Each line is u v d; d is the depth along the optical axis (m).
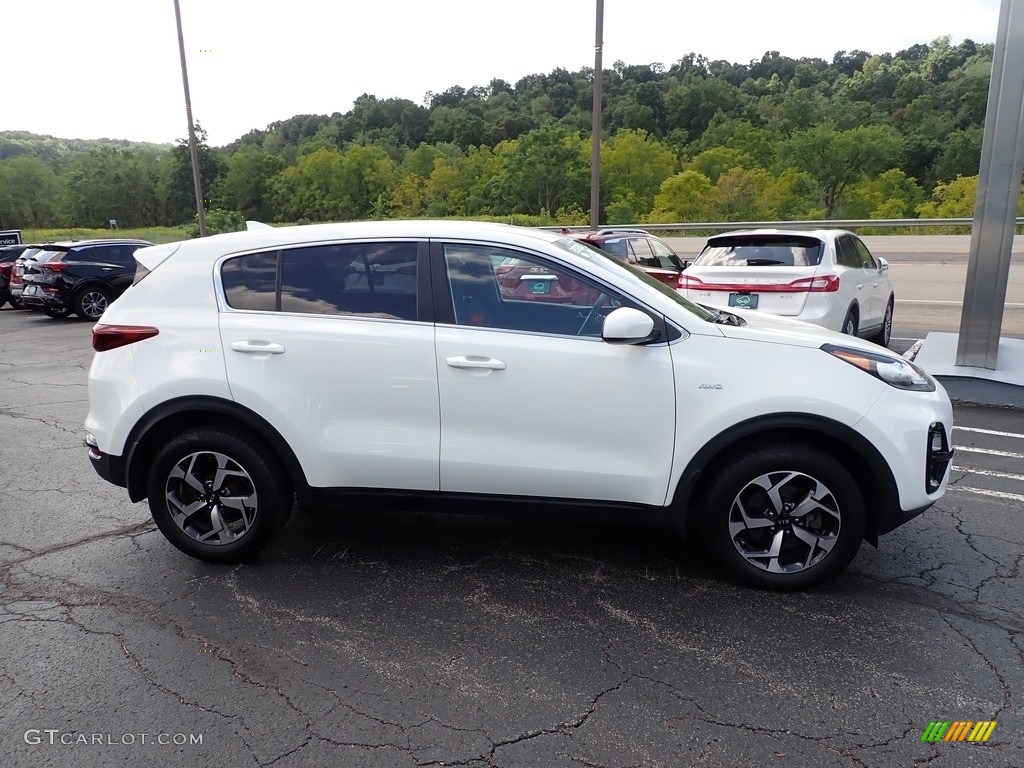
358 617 3.30
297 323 3.58
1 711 2.67
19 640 3.13
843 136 80.62
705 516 3.46
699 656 2.97
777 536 3.40
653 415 3.34
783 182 71.06
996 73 6.62
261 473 3.66
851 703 2.67
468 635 3.15
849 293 7.75
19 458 5.78
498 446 3.47
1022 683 2.77
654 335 3.37
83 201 116.00
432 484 3.56
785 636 3.11
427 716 2.62
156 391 3.60
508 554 3.95
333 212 115.50
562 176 88.62
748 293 7.62
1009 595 3.45
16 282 15.73
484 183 101.19
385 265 3.60
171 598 3.49
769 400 3.25
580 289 3.46
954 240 22.67
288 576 3.71
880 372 3.34
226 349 3.59
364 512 4.55
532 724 2.57
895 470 3.26
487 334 3.45
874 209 73.31
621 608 3.36
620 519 3.50
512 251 3.51
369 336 3.50
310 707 2.68
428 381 3.46
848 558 3.38
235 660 2.98
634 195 85.75
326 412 3.55
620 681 2.81
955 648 3.01
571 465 3.43
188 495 3.79
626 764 2.37
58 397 8.01
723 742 2.47
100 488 5.06
